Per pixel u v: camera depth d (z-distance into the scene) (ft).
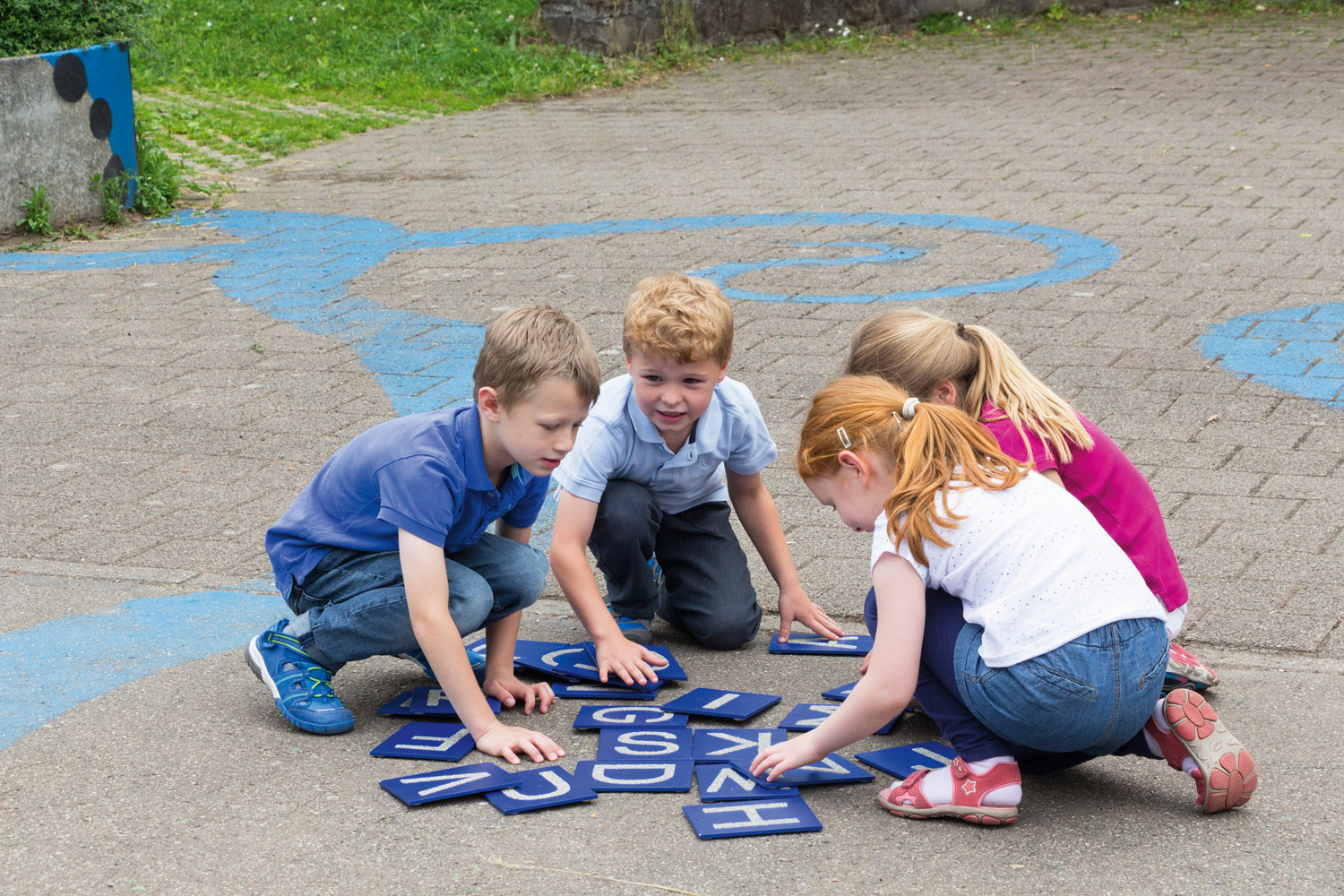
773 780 9.23
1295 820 8.66
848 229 27.96
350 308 23.24
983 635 8.56
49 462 16.30
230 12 56.39
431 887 8.02
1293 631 11.27
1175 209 28.40
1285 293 22.00
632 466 11.39
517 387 9.32
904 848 8.44
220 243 28.71
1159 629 8.67
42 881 8.07
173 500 15.11
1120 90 43.68
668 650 11.79
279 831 8.66
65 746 9.81
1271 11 56.49
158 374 19.88
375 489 9.98
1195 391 17.63
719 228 28.48
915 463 8.68
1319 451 15.42
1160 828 8.62
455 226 29.60
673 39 52.95
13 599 12.55
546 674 11.23
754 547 13.80
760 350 20.20
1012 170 33.19
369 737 10.06
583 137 40.57
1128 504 10.13
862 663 11.12
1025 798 9.08
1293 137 35.24
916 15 57.16
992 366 10.16
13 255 27.94
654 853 8.39
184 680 10.95
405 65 51.88
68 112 29.68
